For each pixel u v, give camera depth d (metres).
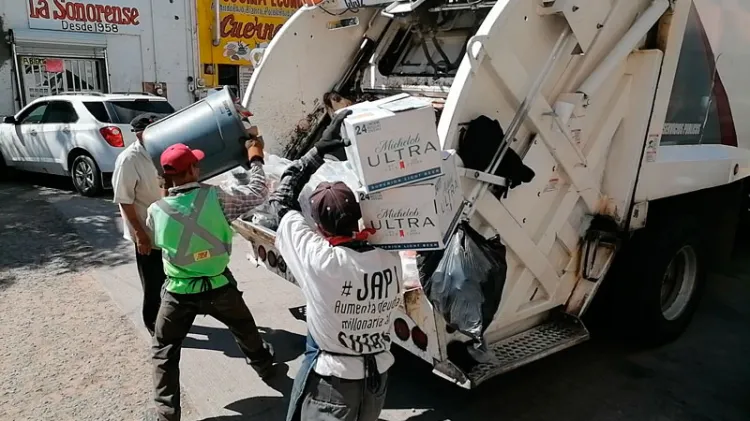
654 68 3.75
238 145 3.51
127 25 14.58
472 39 3.02
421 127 2.31
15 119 10.48
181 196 3.29
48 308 5.09
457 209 2.81
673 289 4.70
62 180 11.04
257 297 5.41
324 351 2.44
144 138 3.56
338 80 4.93
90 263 6.25
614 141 3.88
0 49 13.17
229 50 16.09
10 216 8.14
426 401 3.77
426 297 2.98
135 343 4.48
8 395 3.77
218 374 4.09
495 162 3.14
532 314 3.74
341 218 2.34
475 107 3.10
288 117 4.74
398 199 2.35
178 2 15.16
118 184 4.00
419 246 2.37
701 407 3.74
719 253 5.10
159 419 3.33
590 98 3.55
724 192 5.02
